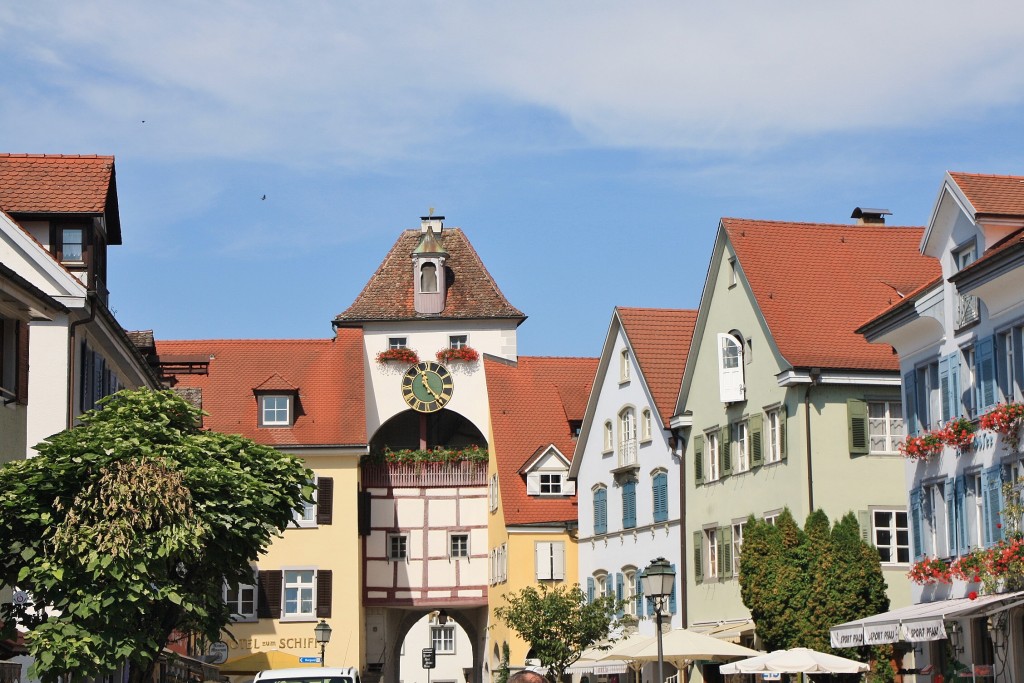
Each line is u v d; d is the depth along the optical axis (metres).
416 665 88.31
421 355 69.31
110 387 42.47
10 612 25.11
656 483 51.34
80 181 38.00
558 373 67.44
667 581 29.53
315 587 62.31
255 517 25.12
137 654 23.75
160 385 50.34
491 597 65.06
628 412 54.41
